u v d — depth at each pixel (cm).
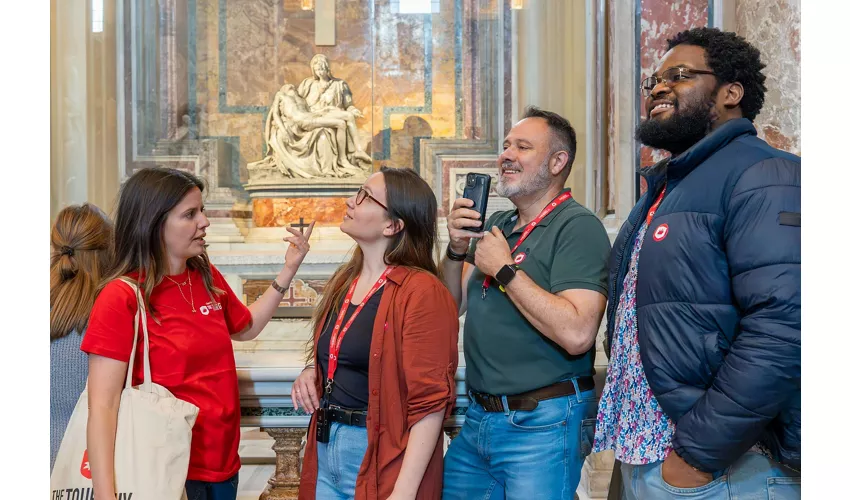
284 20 483
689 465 158
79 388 198
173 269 191
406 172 198
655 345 164
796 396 151
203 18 475
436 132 481
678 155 177
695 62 176
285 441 246
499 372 191
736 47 176
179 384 183
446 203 472
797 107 271
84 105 404
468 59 478
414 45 481
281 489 244
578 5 389
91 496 167
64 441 171
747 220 154
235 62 478
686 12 331
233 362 200
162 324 183
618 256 184
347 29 482
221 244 443
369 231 192
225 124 477
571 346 179
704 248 160
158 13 461
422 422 175
